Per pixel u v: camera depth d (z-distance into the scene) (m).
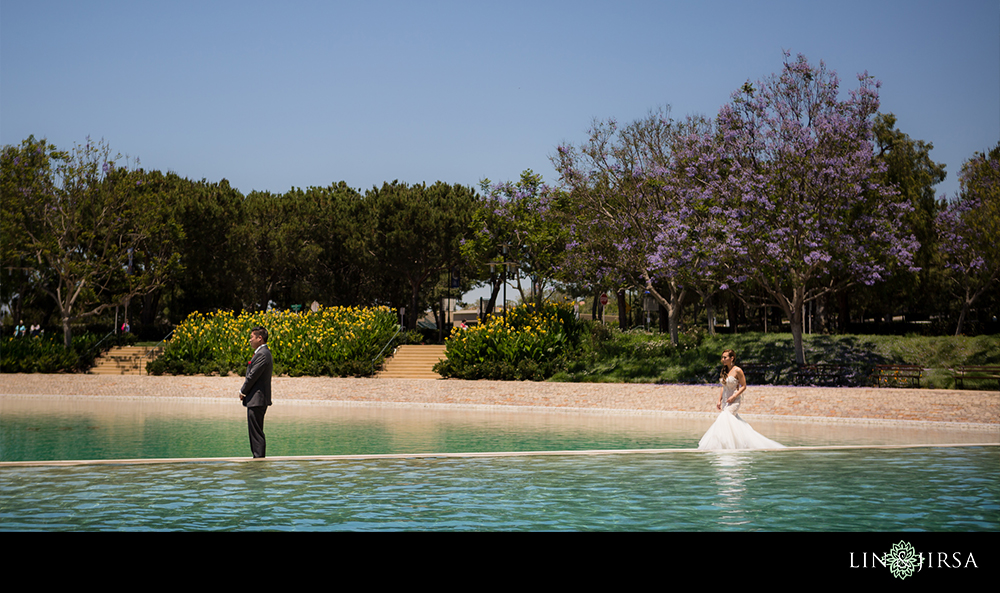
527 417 20.72
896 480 9.15
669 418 20.50
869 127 27.77
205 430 16.80
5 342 37.50
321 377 32.47
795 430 17.22
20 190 40.84
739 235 27.64
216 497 7.92
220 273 50.66
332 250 55.44
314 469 9.90
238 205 52.53
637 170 33.66
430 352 36.62
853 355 29.91
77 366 38.41
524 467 10.16
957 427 17.69
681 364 29.83
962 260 42.03
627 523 6.79
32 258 42.72
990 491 8.42
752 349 31.28
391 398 25.88
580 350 31.72
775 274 27.86
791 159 27.39
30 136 41.94
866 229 28.30
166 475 9.34
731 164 28.41
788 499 7.91
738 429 12.52
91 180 42.53
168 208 48.41
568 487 8.61
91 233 42.44
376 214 53.09
